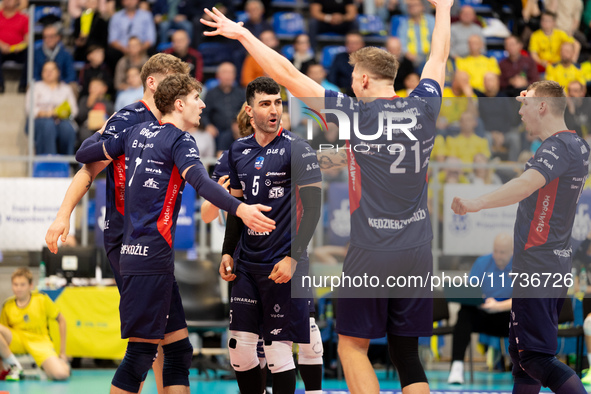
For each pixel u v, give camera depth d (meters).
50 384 10.66
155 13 18.55
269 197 6.48
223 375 11.34
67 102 15.63
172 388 6.29
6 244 12.59
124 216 6.08
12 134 16.70
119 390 5.84
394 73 5.66
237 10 19.33
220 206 5.55
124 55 16.94
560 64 17.70
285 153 6.48
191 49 16.61
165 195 5.93
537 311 5.97
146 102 6.66
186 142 5.90
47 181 12.73
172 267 6.03
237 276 6.61
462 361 10.86
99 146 6.21
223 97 15.32
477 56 17.14
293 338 6.43
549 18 18.33
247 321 6.55
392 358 5.66
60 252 12.09
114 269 6.48
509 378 11.42
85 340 11.67
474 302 7.09
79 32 17.73
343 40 18.95
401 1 19.53
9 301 11.56
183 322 6.47
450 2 6.00
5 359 11.16
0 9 17.55
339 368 11.42
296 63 16.61
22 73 16.92
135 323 5.85
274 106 6.45
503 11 20.17
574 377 5.93
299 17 19.62
